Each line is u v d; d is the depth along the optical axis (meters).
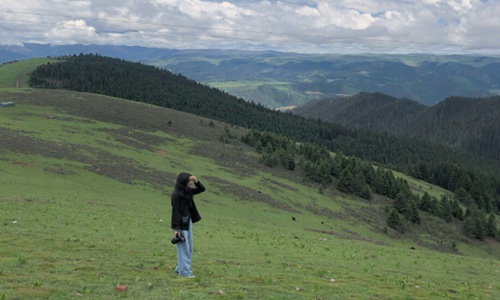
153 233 30.53
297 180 132.00
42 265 14.47
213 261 19.31
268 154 147.50
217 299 11.80
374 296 14.34
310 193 119.31
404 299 14.33
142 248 22.48
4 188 49.19
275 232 44.06
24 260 14.70
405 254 31.44
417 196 146.88
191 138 155.75
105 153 95.56
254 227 48.16
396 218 109.94
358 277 18.38
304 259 23.83
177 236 14.09
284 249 27.88
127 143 120.50
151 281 13.34
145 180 80.88
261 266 19.38
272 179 122.19
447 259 30.91
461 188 181.25
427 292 16.06
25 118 125.06
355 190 135.00
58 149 86.75
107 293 11.58
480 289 18.69
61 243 21.02
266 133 181.50
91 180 71.12
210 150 141.88
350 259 25.59
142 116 169.62
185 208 14.23
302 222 82.25
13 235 22.34
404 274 21.34
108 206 48.69
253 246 28.16
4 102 142.12
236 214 74.38
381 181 148.88
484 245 124.69
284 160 145.00
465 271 25.17
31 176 63.91
